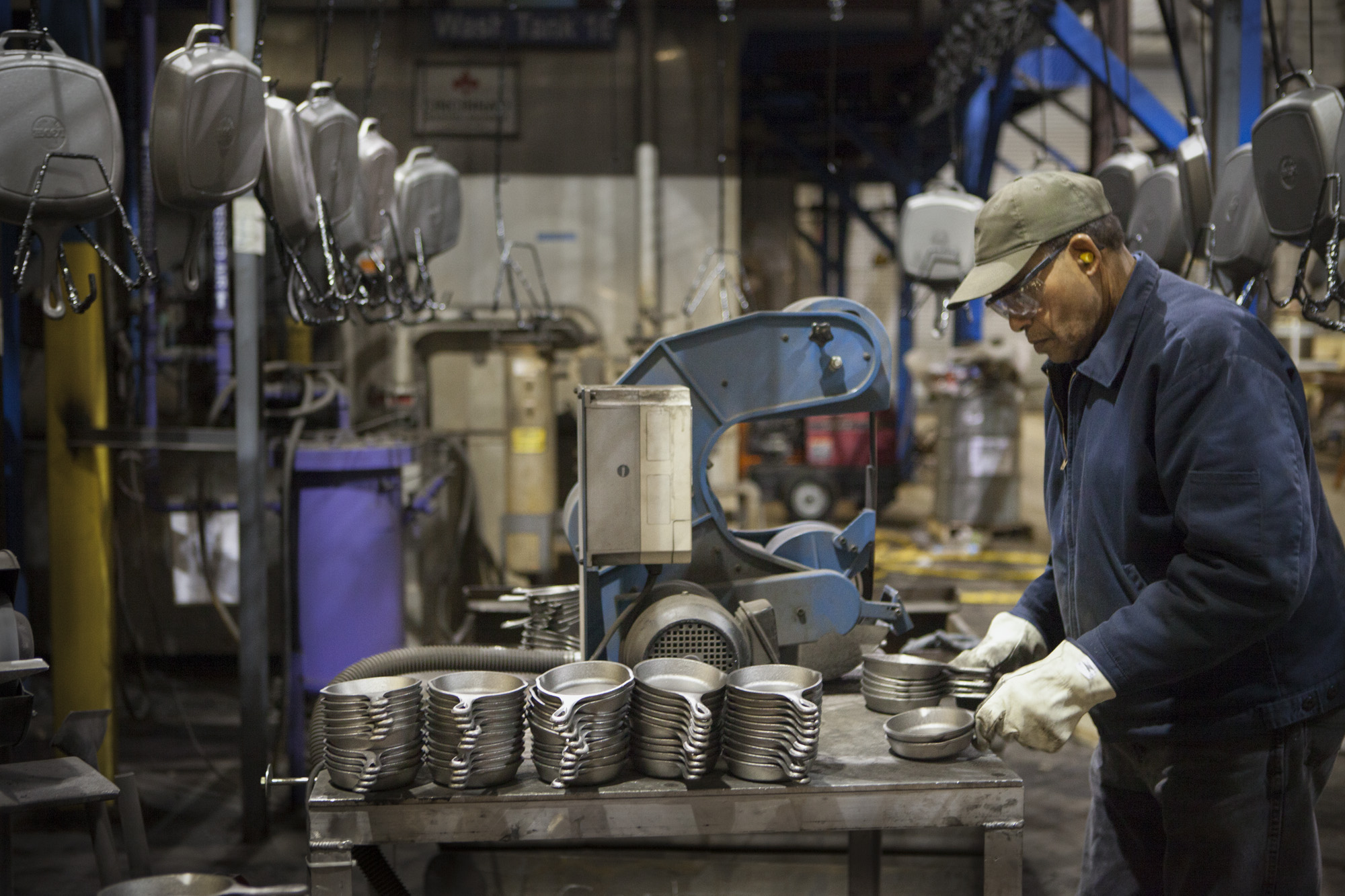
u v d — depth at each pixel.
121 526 4.59
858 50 7.77
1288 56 2.74
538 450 4.83
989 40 5.47
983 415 7.26
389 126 5.33
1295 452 1.41
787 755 1.52
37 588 4.75
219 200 2.18
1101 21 4.74
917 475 10.62
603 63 5.38
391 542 3.71
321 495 3.62
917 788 1.54
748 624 1.90
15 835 3.15
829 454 7.85
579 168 5.41
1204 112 3.66
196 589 3.71
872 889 2.52
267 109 2.42
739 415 2.00
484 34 5.31
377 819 1.49
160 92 2.09
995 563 7.00
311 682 3.63
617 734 1.54
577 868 2.81
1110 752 1.80
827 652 2.09
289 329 4.88
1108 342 1.54
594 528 1.78
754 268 8.87
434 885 2.74
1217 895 1.55
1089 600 1.61
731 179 5.44
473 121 5.35
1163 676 1.41
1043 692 1.43
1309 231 2.36
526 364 4.82
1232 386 1.41
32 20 2.05
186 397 4.47
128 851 2.00
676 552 1.80
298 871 2.95
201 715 4.23
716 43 5.37
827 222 10.77
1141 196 3.30
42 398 4.73
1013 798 1.55
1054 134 15.35
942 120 8.73
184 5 5.22
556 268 5.44
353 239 2.88
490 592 3.21
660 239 5.43
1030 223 1.52
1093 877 1.85
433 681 1.60
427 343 5.02
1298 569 1.36
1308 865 1.55
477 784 1.52
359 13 5.28
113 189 2.06
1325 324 2.34
